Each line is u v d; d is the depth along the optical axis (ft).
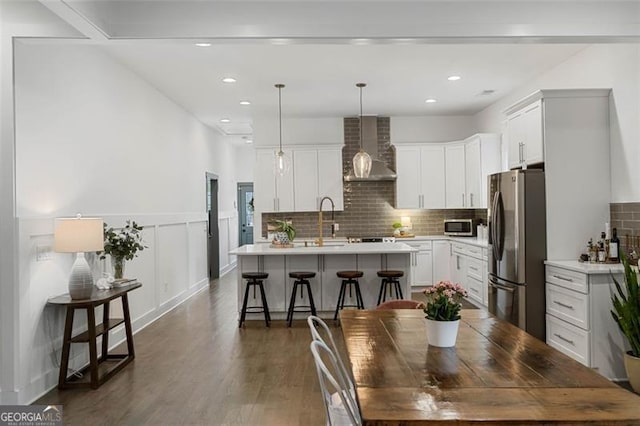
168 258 19.99
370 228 25.58
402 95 20.67
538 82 17.83
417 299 21.89
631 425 4.31
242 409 9.80
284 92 19.71
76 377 11.72
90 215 13.39
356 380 5.40
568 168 13.71
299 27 10.56
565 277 12.60
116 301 14.71
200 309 20.17
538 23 10.60
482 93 20.48
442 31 10.59
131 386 11.20
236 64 15.80
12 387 9.82
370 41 10.83
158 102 19.16
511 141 15.97
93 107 13.64
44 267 10.95
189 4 10.46
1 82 10.01
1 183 9.97
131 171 16.34
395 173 24.70
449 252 23.40
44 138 11.19
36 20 10.13
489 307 15.89
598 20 10.59
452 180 24.16
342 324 8.23
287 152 24.91
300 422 9.17
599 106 13.67
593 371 5.66
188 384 11.30
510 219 14.26
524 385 5.22
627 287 10.70
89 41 10.44
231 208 34.86
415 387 5.18
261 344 14.71
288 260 18.02
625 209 13.04
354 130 25.46
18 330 9.90
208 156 27.61
